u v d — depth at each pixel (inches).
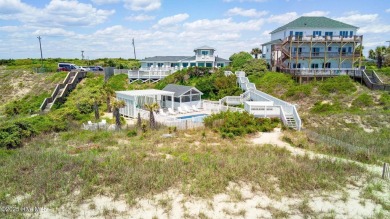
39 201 558.3
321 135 956.6
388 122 1114.1
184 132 1056.2
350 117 1185.4
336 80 1647.4
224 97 1530.5
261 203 558.3
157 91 1510.8
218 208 539.2
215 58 2556.6
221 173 668.7
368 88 1547.7
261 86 1788.9
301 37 1897.1
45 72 2285.9
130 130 1074.7
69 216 515.5
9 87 2028.8
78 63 3346.5
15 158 771.4
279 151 832.3
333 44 1978.3
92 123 1176.2
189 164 716.7
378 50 2087.8
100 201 564.7
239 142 942.4
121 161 738.8
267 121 1109.1
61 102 1679.4
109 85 1914.4
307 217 513.7
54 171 679.7
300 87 1620.3
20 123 994.1
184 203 554.3
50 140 983.0
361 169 710.5
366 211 535.8
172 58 2491.4
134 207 542.0
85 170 684.1
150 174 658.2
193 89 1512.1
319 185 626.2
